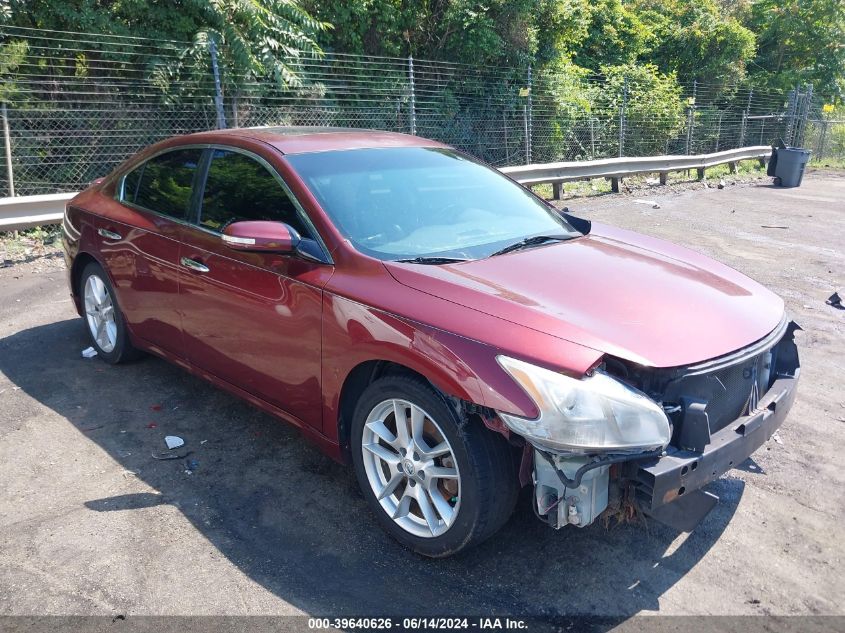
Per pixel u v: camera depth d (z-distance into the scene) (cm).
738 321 295
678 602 269
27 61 1034
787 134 2222
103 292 479
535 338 254
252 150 372
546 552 297
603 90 1898
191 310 385
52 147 1011
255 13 1095
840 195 1463
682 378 255
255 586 273
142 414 417
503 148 1608
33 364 488
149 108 1116
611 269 325
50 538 299
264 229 311
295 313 321
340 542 303
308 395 325
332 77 1398
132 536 302
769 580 283
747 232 1012
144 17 1109
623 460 242
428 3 1559
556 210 424
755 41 2612
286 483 348
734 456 271
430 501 288
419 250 326
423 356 268
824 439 402
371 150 390
